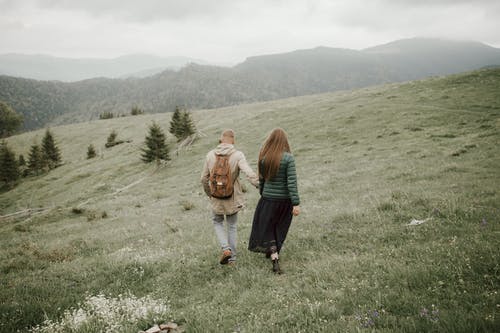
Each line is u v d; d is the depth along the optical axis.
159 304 4.78
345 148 25.00
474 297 3.61
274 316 3.99
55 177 50.94
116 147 59.69
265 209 5.52
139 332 3.99
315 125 34.56
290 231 7.94
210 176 5.73
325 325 3.57
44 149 62.94
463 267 4.35
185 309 4.62
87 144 70.38
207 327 3.96
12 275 7.07
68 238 12.35
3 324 4.51
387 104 34.75
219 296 4.93
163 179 31.19
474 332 2.93
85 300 5.32
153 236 10.19
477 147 16.50
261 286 5.07
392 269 4.71
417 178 12.95
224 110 68.19
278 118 43.50
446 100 31.08
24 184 54.88
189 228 10.64
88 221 17.36
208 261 6.50
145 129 68.81
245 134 39.84
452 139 20.20
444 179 11.83
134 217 15.83
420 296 3.84
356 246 6.42
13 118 120.56
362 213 8.57
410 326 3.21
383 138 25.14
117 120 86.81
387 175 14.80
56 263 7.94
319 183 16.03
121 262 6.95
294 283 4.90
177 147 45.12
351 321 3.55
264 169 5.44
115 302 4.91
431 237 6.06
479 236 5.48
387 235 6.64
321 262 5.62
